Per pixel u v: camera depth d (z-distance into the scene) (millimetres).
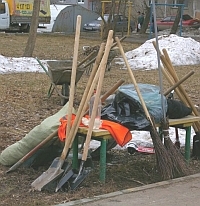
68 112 7359
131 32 56906
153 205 6539
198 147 8984
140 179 7902
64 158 7309
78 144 8211
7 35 43094
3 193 7051
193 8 70375
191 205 6582
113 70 23094
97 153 8719
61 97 13711
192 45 28688
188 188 7266
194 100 15312
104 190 7234
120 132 7383
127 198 6797
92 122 7184
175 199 6797
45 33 49031
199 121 8898
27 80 18453
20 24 48750
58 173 7164
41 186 7109
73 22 55000
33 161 8164
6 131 10641
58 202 6688
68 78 13477
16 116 12203
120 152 9391
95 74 7445
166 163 7660
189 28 58469
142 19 58062
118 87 7949
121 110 7758
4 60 22484
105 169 7676
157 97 8023
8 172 7949
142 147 9352
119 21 54375
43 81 18328
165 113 7988
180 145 9750
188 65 26328
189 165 8609
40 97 14898
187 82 19219
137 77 20719
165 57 8891
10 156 8219
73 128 7305
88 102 7520
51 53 30000
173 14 69250
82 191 7145
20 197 6906
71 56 28953
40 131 7910
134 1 62250
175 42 28578
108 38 7293
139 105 7711
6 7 47062
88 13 56062
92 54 14367
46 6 50250
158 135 7703
